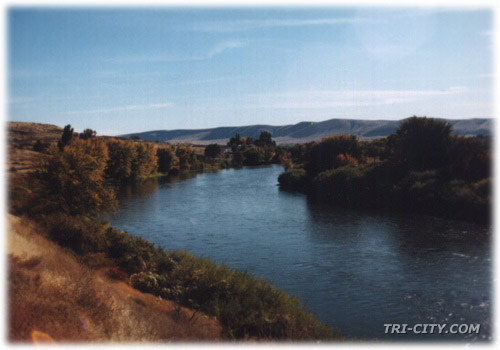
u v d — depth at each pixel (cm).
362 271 2708
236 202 6184
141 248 2161
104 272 1769
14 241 1474
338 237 3722
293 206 5728
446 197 4644
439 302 2169
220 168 15438
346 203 5850
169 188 8306
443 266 2775
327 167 7594
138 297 1593
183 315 1530
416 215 4772
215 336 1362
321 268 2788
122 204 5962
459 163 5178
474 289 2345
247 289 1933
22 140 15725
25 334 824
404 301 2183
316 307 2109
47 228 2095
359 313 2036
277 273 2684
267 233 3950
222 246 3438
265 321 1525
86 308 1115
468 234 3691
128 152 9312
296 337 1443
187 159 13988
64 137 8919
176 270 2020
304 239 3672
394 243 3438
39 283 1137
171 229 4169
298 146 14388
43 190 2823
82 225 2198
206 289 1858
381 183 5591
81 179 3062
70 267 1453
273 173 12356
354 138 8169
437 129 5809
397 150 6231
